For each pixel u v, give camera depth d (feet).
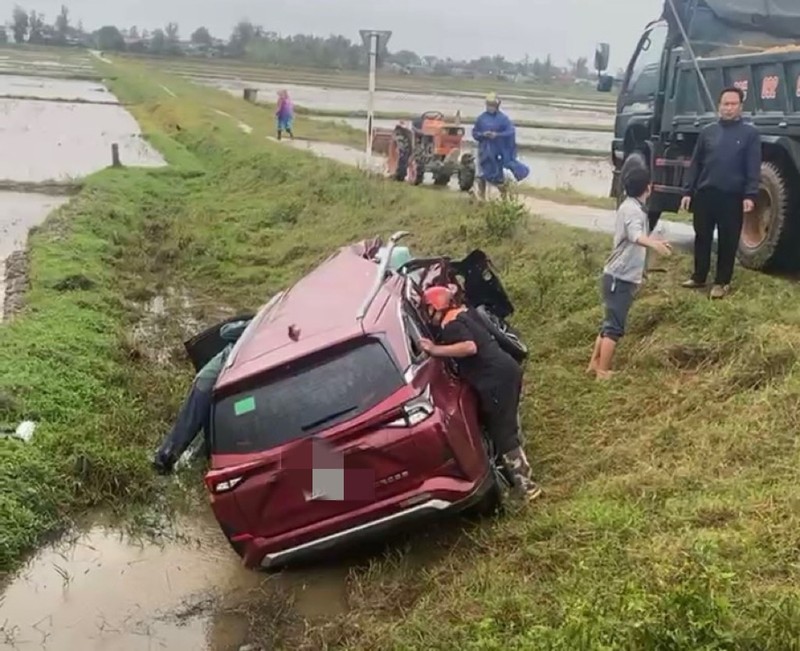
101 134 118.11
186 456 26.48
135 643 19.47
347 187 61.57
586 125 165.78
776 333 25.79
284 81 277.23
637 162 41.47
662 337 28.55
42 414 27.78
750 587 15.31
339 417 20.17
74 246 51.08
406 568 20.76
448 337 22.15
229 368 21.63
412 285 25.46
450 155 67.67
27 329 34.86
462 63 522.06
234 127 112.98
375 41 71.51
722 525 18.13
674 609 14.29
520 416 26.71
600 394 27.25
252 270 50.03
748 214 33.47
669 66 38.70
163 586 21.57
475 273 29.19
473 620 17.15
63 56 366.02
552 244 39.29
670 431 23.47
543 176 87.86
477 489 20.53
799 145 30.68
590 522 19.44
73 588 21.47
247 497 20.33
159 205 70.03
